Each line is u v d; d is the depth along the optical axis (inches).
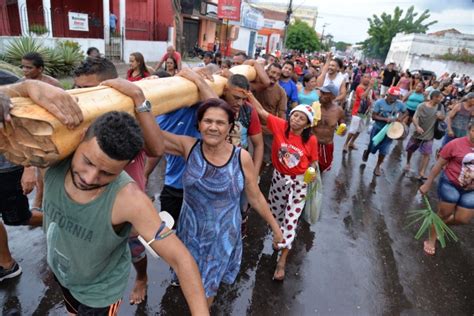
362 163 284.0
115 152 47.6
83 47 538.3
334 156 293.7
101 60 88.7
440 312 124.6
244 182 88.2
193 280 56.4
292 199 127.5
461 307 128.5
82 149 50.3
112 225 56.7
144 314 105.7
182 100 84.9
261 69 160.7
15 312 97.0
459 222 151.3
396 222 189.9
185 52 844.6
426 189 155.0
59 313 101.3
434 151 362.6
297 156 123.3
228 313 111.0
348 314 117.5
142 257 102.1
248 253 143.9
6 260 107.7
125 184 56.1
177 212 118.3
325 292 126.6
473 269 154.4
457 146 144.6
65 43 465.1
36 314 100.0
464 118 246.4
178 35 746.8
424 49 1569.9
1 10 450.3
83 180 51.2
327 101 184.4
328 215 187.8
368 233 174.1
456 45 1503.4
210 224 86.3
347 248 157.8
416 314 122.0
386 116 252.8
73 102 49.4
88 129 50.1
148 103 66.2
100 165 49.2
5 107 45.7
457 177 145.6
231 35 1177.4
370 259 151.6
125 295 111.5
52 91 48.3
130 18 698.2
